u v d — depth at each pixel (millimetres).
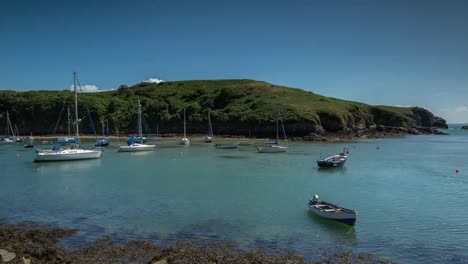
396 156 67062
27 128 150125
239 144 94000
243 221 25500
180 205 29953
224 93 161750
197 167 52625
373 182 40719
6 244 20625
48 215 27016
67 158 59406
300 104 141625
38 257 18703
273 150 74312
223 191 35531
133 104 160500
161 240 21562
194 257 18281
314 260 18594
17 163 57094
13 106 151875
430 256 19578
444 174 46375
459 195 34250
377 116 156000
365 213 27844
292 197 33000
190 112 147875
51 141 112000
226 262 18031
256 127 124875
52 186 38188
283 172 47688
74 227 24078
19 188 37125
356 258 18922
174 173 46938
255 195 33750
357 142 102500
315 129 116875
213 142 107125
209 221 25484
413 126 156250
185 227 24125
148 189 36500
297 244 21031
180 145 95750
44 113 151375
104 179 42406
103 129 137625
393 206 30062
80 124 149125
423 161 59406
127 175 45312
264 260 18359
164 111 150750
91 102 156125
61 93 168875
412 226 24625
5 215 27031
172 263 17594
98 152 62906
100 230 23422
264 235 22578
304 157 65125
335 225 24625
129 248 19938
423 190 36469
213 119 137375
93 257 18656
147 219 25953
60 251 19375
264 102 142625
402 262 18766
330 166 51375
